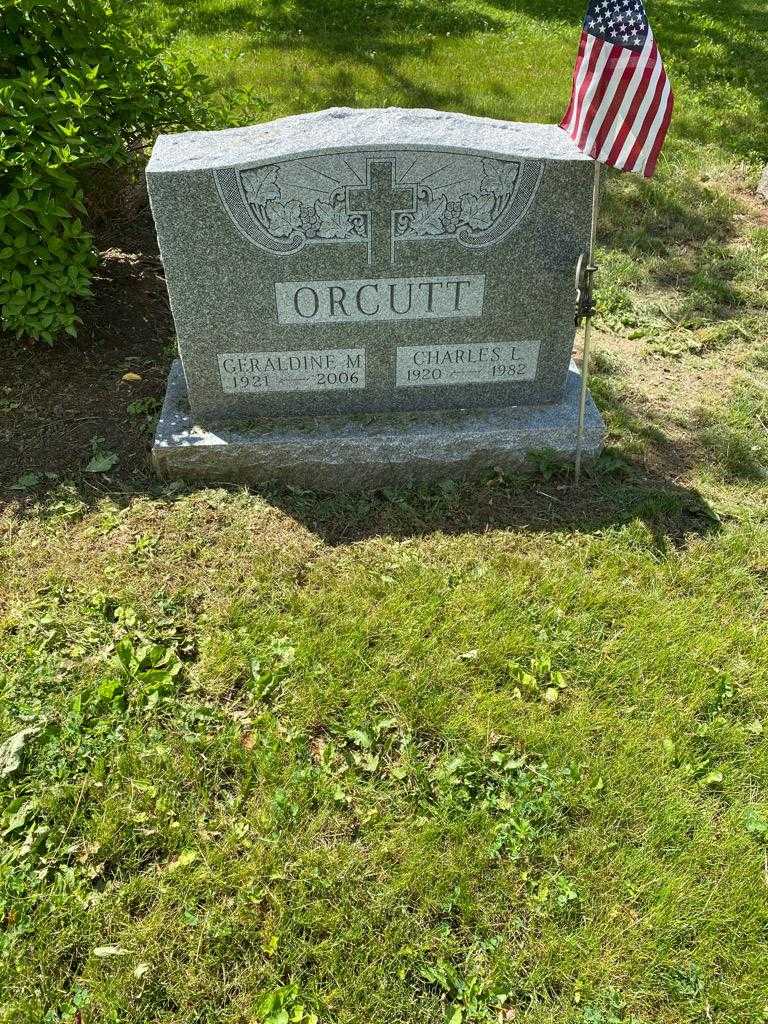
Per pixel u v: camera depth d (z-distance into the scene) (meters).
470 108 3.51
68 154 1.72
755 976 1.07
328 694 1.37
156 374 2.07
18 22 1.85
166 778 1.24
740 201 3.03
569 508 1.77
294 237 1.61
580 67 1.43
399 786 1.26
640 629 1.50
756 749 1.33
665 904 1.13
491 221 1.63
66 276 1.87
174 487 1.77
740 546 1.68
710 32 4.95
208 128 2.25
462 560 1.63
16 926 1.08
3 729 1.29
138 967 1.05
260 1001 1.02
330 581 1.58
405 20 4.59
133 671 1.38
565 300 1.74
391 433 1.79
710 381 2.17
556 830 1.21
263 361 1.76
